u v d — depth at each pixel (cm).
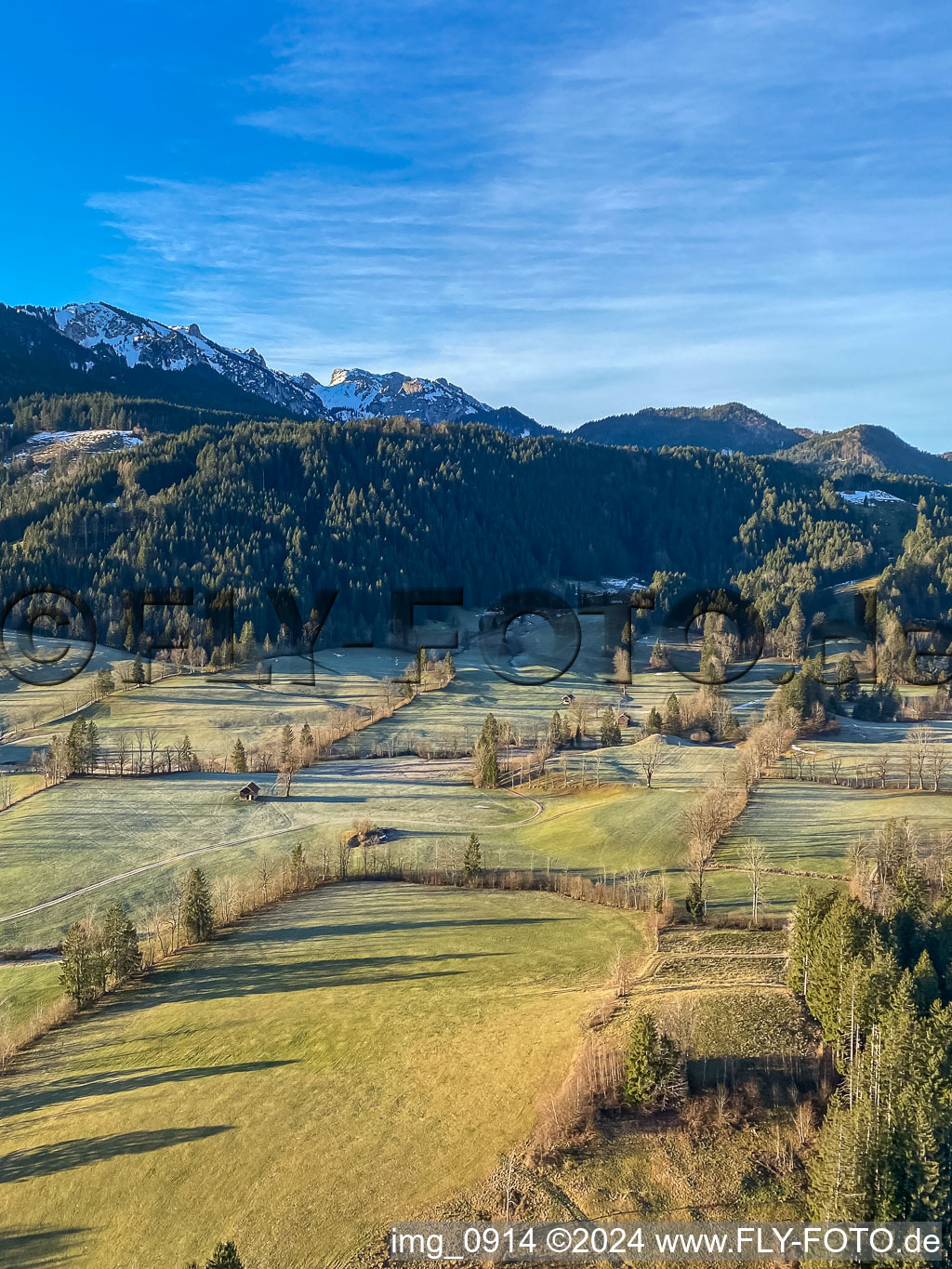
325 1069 5334
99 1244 4078
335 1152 4519
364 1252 3838
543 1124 4528
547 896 8706
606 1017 5503
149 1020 6369
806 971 5462
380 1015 6012
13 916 8931
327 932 7888
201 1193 4316
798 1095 4638
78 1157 4703
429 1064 5269
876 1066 4144
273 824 11538
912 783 11494
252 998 6575
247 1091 5188
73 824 11462
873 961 4956
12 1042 6194
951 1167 3753
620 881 8950
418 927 7875
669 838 9988
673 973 6216
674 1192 4059
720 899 8025
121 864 10250
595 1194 4066
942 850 8425
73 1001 6662
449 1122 4666
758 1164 4197
